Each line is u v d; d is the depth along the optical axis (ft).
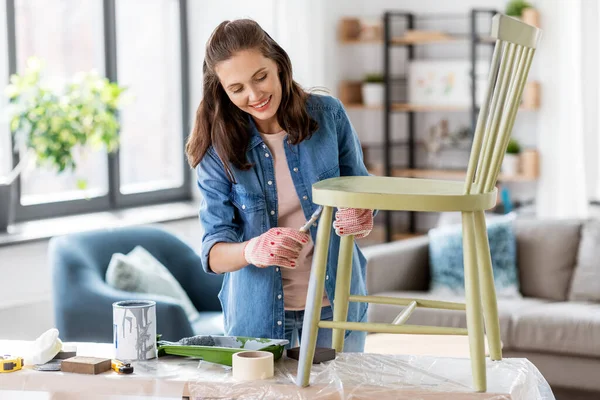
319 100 7.53
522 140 20.06
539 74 19.27
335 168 7.40
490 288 6.47
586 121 18.67
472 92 19.67
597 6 18.42
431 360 6.59
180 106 19.66
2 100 15.72
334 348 6.97
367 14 21.49
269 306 7.36
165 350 6.79
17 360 6.56
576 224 15.12
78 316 12.72
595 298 14.52
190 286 14.65
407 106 20.45
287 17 18.98
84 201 17.46
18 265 15.07
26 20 16.38
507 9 19.24
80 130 14.97
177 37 19.53
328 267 7.41
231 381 6.15
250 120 7.35
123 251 14.12
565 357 13.32
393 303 6.76
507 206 18.80
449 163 21.20
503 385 5.96
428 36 19.90
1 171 15.89
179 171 19.72
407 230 21.58
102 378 6.30
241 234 7.53
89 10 17.52
